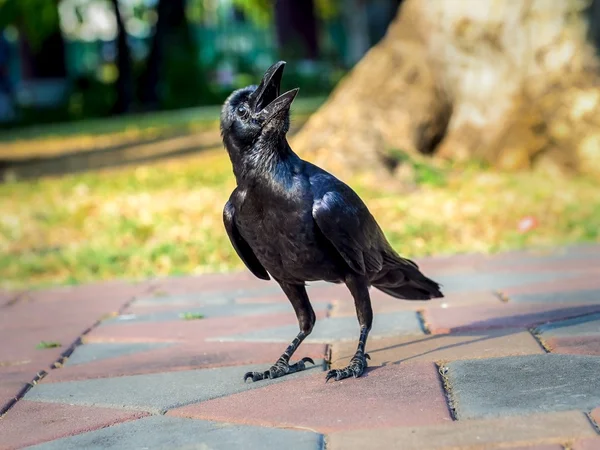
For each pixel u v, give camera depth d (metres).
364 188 12.02
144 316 7.25
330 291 7.65
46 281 9.45
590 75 12.88
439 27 13.62
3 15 30.75
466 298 6.88
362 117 13.49
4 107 34.34
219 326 6.55
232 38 39.81
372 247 4.77
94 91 34.31
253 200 4.53
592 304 6.23
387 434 3.86
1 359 6.03
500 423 3.86
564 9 12.85
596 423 3.77
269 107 4.40
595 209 10.56
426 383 4.56
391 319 6.29
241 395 4.67
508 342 5.29
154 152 18.06
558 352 4.96
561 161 12.91
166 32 32.94
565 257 8.48
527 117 13.17
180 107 33.31
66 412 4.66
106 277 9.48
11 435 4.35
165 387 4.96
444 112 13.91
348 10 41.72
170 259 9.80
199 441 3.99
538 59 13.06
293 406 4.38
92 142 21.55
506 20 13.09
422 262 8.85
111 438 4.16
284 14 40.34
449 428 3.86
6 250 10.92
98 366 5.65
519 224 9.84
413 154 13.12
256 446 3.85
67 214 12.38
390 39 14.41
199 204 11.91
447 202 11.17
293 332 6.12
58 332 6.83
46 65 37.94
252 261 5.04
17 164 18.69
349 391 4.55
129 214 11.91
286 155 4.54
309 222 4.47
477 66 13.48
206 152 17.06
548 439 3.64
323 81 35.25
